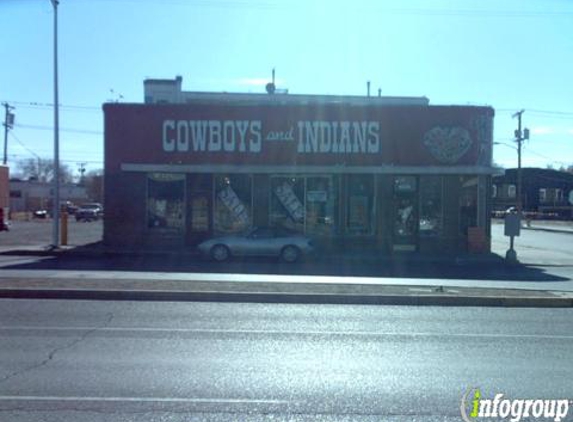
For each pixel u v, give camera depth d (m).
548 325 11.11
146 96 38.56
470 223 26.55
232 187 26.58
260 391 6.71
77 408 6.08
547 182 101.81
